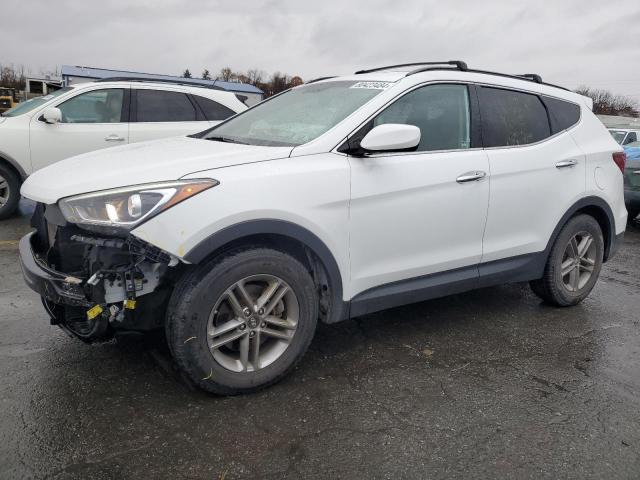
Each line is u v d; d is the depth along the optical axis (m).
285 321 3.03
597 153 4.48
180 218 2.57
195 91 8.04
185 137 3.97
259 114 3.98
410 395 3.02
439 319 4.18
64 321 3.06
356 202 3.11
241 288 2.81
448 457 2.49
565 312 4.46
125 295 2.62
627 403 3.03
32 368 3.14
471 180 3.62
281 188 2.84
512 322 4.19
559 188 4.15
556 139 4.23
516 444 2.61
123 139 7.48
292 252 3.08
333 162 3.08
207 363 2.76
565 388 3.17
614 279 5.55
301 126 3.41
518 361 3.51
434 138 3.56
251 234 2.75
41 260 2.88
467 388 3.13
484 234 3.78
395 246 3.34
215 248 2.66
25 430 2.56
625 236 7.89
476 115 3.79
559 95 4.45
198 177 2.70
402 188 3.29
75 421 2.64
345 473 2.36
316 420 2.74
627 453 2.57
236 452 2.46
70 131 7.21
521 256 4.07
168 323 2.72
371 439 2.60
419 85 3.54
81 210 2.60
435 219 3.48
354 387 3.09
